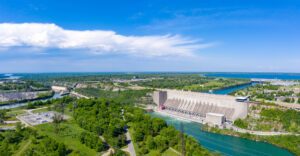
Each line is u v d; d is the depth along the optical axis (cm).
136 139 19975
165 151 17950
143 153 17538
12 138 19700
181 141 18438
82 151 17888
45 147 17275
